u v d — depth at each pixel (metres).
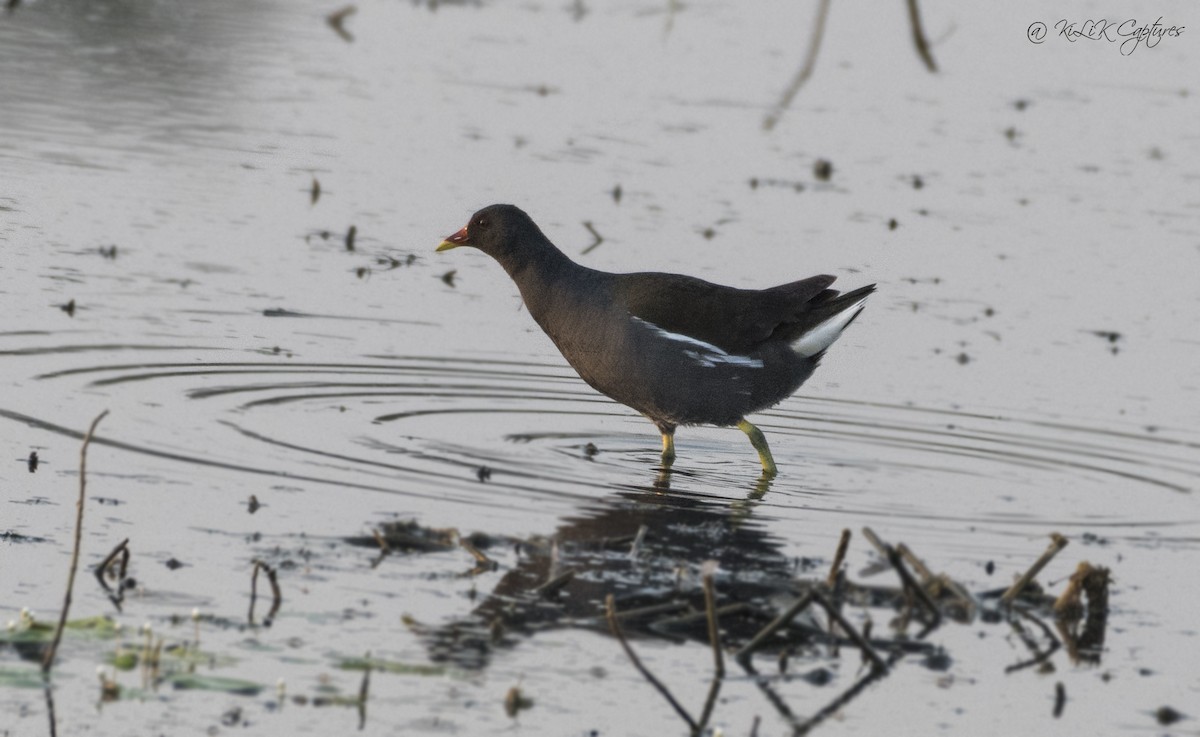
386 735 7.71
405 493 11.34
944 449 13.73
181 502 10.75
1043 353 16.39
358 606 9.24
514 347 15.82
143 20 28.14
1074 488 12.77
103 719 7.72
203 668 8.30
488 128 23.42
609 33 29.86
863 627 9.55
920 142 24.20
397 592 9.49
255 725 7.75
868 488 12.59
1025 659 9.26
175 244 17.73
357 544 10.24
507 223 13.54
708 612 8.67
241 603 9.16
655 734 7.93
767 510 11.78
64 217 18.20
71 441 11.84
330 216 19.27
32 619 8.64
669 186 21.23
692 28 30.12
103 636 8.57
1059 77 28.25
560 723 7.95
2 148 20.42
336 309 16.30
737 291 13.50
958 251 19.50
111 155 20.72
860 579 10.31
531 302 13.62
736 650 9.04
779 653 9.04
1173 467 13.35
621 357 13.16
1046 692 8.80
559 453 12.90
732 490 12.29
